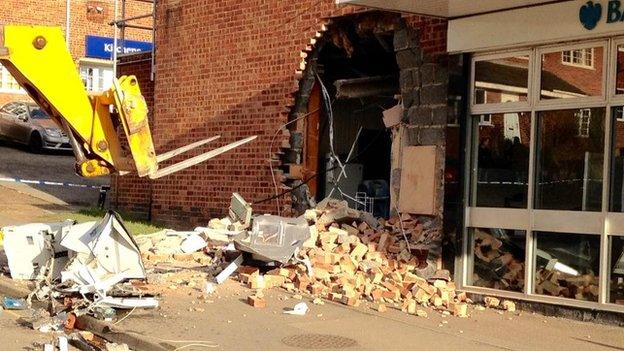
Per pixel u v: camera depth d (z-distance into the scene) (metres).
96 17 35.56
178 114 17.47
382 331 9.80
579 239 11.11
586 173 11.05
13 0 34.62
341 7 14.12
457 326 10.32
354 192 15.67
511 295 11.66
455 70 12.38
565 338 9.90
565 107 11.24
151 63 18.91
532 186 11.56
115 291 10.45
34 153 28.22
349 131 15.87
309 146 15.38
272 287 11.84
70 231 10.84
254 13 15.80
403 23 13.21
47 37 9.24
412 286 11.79
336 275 11.92
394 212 13.44
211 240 14.00
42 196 21.67
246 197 15.84
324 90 15.36
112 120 9.48
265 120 15.56
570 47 11.18
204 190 16.77
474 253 12.22
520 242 11.72
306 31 14.78
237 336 9.27
